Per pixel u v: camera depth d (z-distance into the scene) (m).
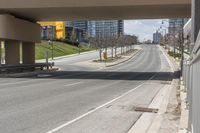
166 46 156.50
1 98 17.95
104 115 13.48
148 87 26.80
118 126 11.43
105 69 58.81
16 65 40.81
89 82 30.69
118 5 34.03
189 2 32.41
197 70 7.18
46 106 15.39
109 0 34.03
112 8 36.00
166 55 116.31
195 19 19.80
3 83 28.11
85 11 38.34
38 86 25.59
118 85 28.11
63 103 16.50
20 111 13.92
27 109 14.45
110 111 14.48
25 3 35.50
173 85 28.28
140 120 12.55
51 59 93.19
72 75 41.06
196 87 7.18
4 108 14.61
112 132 10.49
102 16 42.81
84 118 12.75
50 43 117.69
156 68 62.66
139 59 98.88
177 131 10.38
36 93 20.67
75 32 164.88
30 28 43.59
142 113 14.10
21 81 30.64
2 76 37.28
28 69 45.19
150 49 158.12
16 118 12.41
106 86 26.92
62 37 142.12
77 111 14.27
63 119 12.41
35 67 48.97
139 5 33.88
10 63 42.38
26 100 17.31
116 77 38.53
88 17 43.84
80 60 91.00
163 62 84.56
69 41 140.50
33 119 12.29
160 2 33.06
